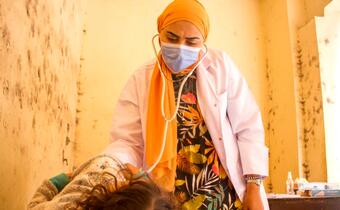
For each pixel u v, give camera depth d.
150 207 0.60
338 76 2.14
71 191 0.69
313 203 1.35
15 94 1.10
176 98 1.08
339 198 1.37
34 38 1.29
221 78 1.12
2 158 1.02
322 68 2.14
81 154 2.14
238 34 2.51
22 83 1.17
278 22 2.44
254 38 2.53
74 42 2.08
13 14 1.07
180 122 1.05
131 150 1.04
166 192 0.69
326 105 2.08
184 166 1.01
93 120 2.20
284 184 2.20
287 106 2.27
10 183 1.09
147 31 2.38
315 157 2.08
